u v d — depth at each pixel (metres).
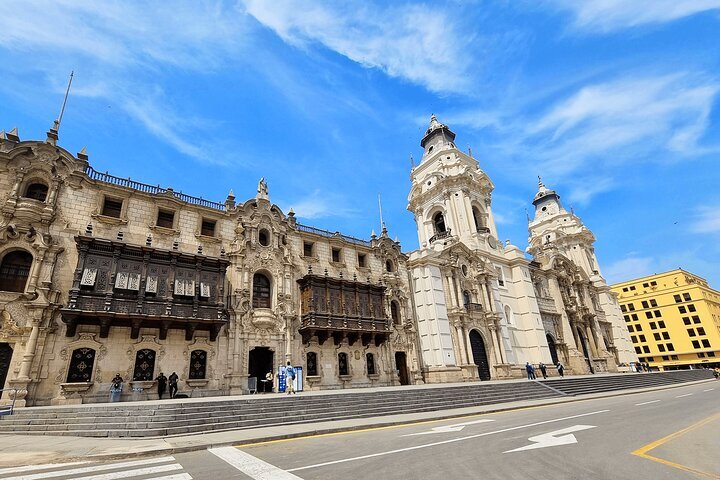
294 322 31.92
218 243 30.39
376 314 36.41
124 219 26.64
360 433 14.78
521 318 50.47
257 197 33.91
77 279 22.72
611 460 9.29
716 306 95.88
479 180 56.44
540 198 79.44
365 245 40.38
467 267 46.88
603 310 66.44
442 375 37.72
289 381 24.53
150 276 25.34
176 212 29.17
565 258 61.84
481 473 8.35
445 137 61.16
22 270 22.80
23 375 20.55
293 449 11.73
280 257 32.84
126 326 24.25
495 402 26.19
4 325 21.12
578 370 51.94
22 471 9.30
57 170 25.14
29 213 23.20
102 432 14.53
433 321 40.28
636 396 30.19
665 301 95.94
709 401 22.94
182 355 25.77
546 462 9.20
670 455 9.73
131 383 23.28
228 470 9.16
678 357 91.75
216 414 16.70
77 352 22.62
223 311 27.47
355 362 34.34
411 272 43.66
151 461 10.34
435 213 56.72
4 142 24.22
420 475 8.32
